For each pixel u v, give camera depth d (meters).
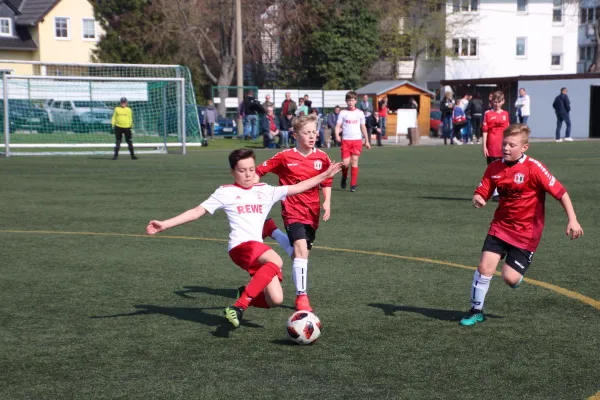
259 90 55.06
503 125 18.08
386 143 48.34
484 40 82.94
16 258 11.42
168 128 44.38
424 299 8.91
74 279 9.98
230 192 7.71
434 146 44.19
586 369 6.39
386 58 78.25
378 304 8.67
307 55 73.31
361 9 72.06
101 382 6.08
